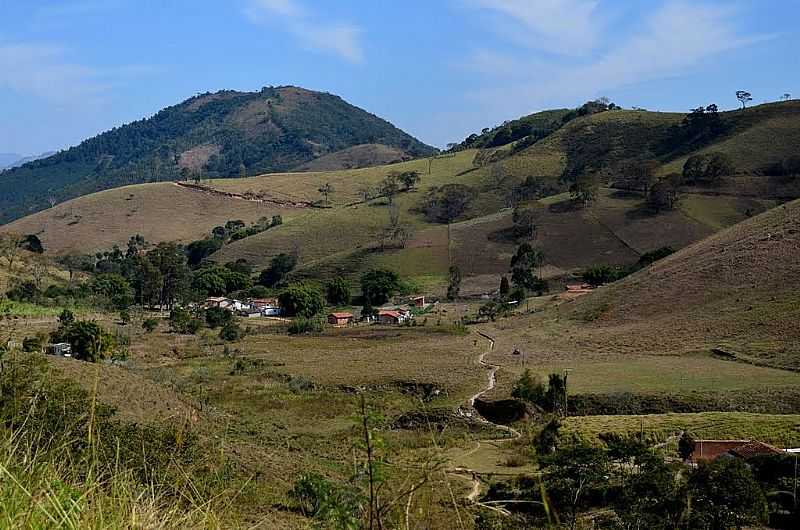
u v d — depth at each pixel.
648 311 68.88
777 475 23.03
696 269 73.25
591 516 18.19
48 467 5.41
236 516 6.18
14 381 7.19
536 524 10.79
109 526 4.83
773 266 66.69
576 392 45.00
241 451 19.56
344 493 5.07
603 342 62.78
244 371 56.91
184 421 10.36
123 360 56.69
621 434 32.00
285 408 43.50
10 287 80.31
